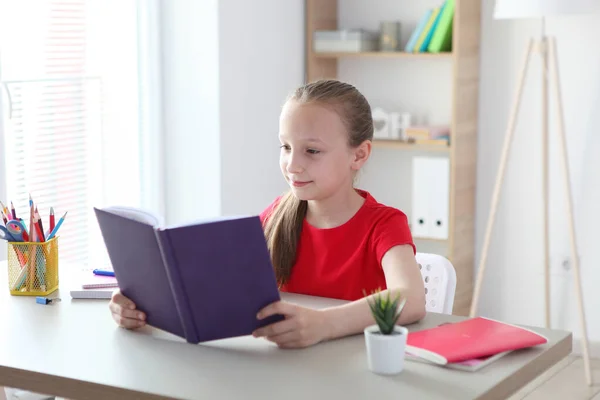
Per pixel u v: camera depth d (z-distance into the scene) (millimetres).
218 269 1588
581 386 3676
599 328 4027
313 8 4316
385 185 4508
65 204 3709
